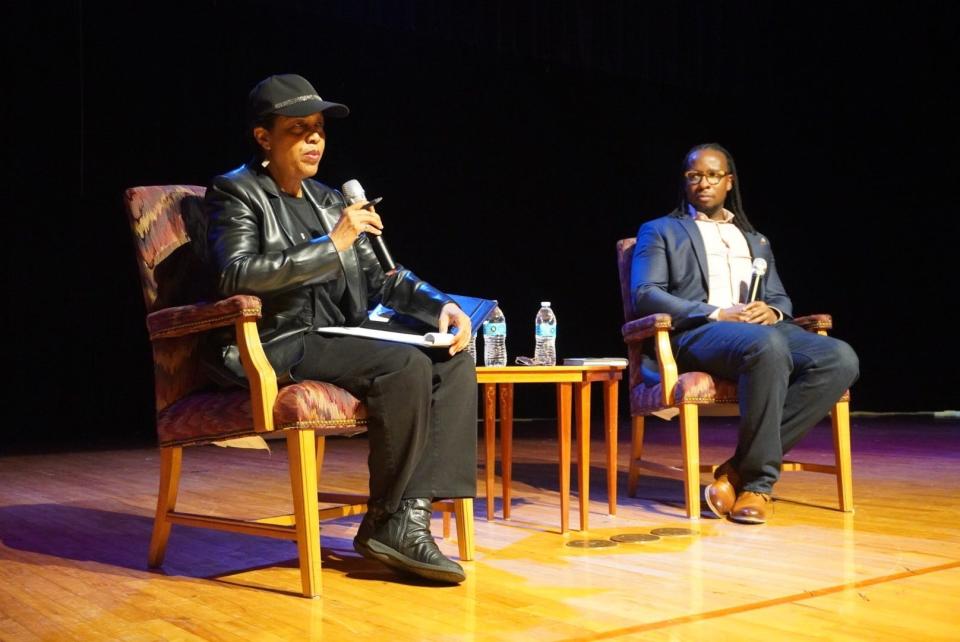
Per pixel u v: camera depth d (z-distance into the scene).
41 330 6.23
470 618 1.72
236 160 5.71
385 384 1.99
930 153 7.42
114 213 6.10
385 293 2.38
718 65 6.89
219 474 4.03
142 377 6.66
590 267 7.59
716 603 1.80
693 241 3.12
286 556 2.31
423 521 2.02
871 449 4.95
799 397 2.86
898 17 7.00
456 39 5.85
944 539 2.44
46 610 1.81
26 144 5.46
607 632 1.61
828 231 7.79
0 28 5.28
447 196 6.80
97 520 2.88
